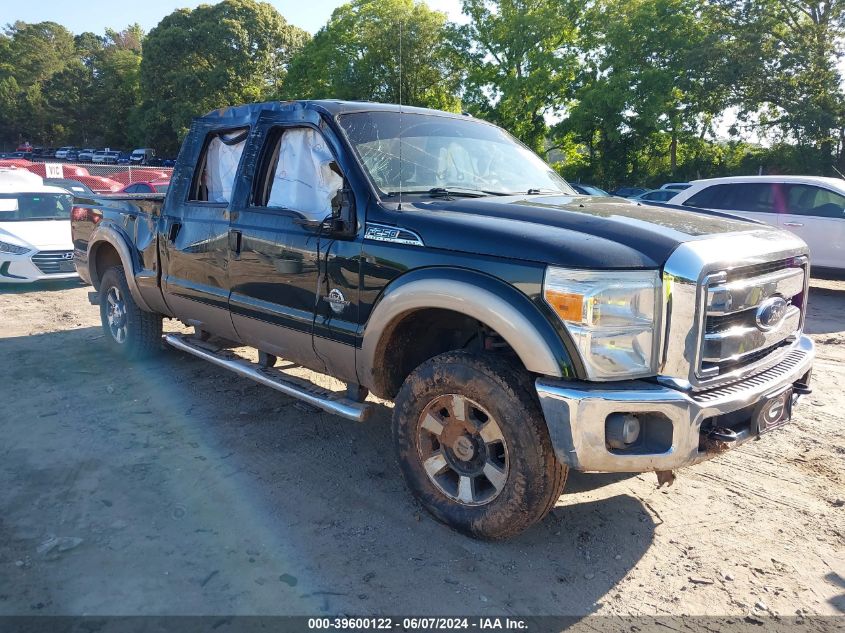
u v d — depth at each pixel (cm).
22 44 9550
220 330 470
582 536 333
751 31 2923
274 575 295
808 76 2908
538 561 312
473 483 321
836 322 842
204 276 464
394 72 3588
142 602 274
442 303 306
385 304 332
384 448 432
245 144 441
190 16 5544
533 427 291
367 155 371
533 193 409
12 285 1006
